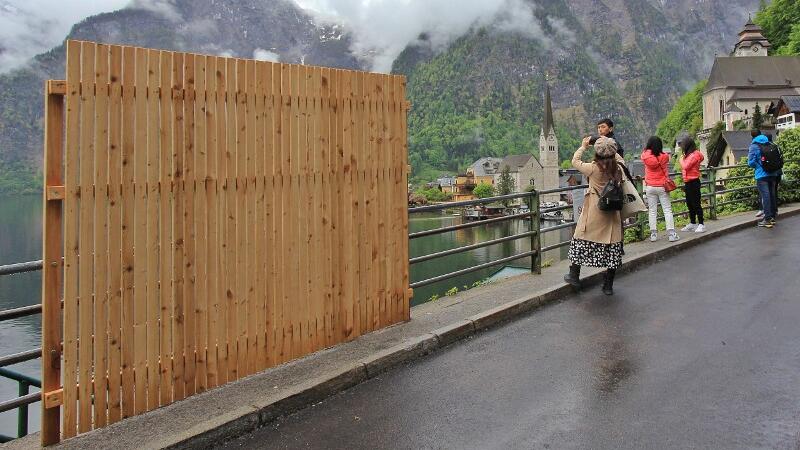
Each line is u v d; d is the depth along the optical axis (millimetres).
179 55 4062
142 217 3932
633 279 7934
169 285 4098
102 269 3762
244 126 4477
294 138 4863
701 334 5488
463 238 51719
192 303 4230
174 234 4105
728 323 5781
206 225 4285
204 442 3693
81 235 3662
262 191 4637
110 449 3514
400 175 5953
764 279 7555
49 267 3625
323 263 5168
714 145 58531
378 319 5730
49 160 3576
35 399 4121
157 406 4062
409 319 6051
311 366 4754
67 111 3557
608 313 6352
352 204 5426
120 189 3811
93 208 3709
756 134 12102
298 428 3939
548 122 158625
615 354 5059
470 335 5801
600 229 6863
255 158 4566
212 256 4332
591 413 3941
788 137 15977
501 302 6543
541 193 8211
